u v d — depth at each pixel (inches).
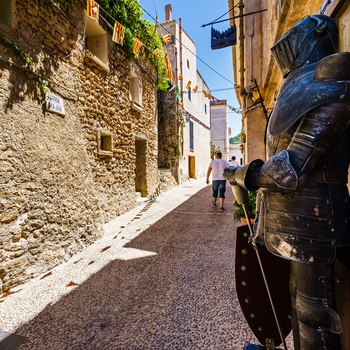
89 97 192.7
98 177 207.0
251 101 227.5
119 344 69.7
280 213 37.2
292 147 33.8
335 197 35.5
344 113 31.7
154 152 350.9
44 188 122.8
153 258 131.9
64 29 155.1
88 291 99.5
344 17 53.1
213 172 260.5
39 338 72.9
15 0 114.7
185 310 84.4
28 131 115.6
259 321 53.2
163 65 362.9
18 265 104.8
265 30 216.4
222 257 129.0
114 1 219.8
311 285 36.2
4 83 104.9
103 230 177.2
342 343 40.8
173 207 274.5
